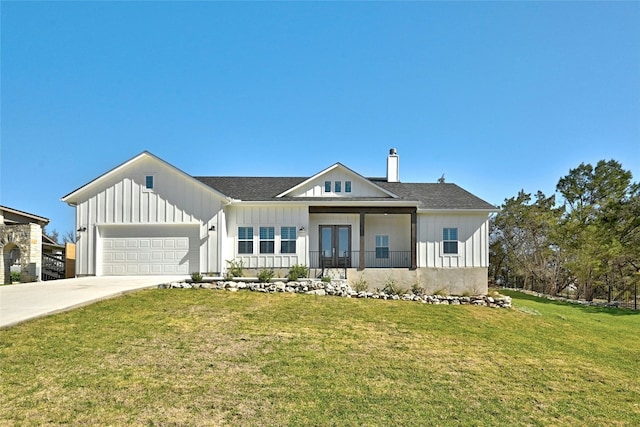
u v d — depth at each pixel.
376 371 8.38
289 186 23.34
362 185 21.77
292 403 6.69
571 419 6.87
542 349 11.15
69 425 5.62
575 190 30.22
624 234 26.50
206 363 8.17
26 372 7.20
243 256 20.58
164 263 19.75
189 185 19.81
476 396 7.50
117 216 19.83
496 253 35.16
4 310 11.10
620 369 10.02
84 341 9.00
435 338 11.26
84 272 19.69
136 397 6.54
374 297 16.62
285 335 10.48
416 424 6.26
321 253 21.77
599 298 32.22
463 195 23.30
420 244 21.36
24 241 19.75
